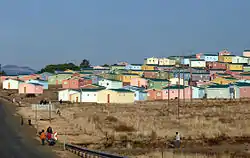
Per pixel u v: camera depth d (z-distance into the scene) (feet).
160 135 161.89
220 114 235.61
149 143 147.84
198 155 114.32
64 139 139.95
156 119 209.87
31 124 195.62
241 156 119.24
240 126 182.80
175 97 389.60
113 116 224.94
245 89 374.63
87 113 248.32
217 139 157.48
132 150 131.54
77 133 167.84
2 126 188.14
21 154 111.24
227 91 375.86
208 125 184.75
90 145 141.59
